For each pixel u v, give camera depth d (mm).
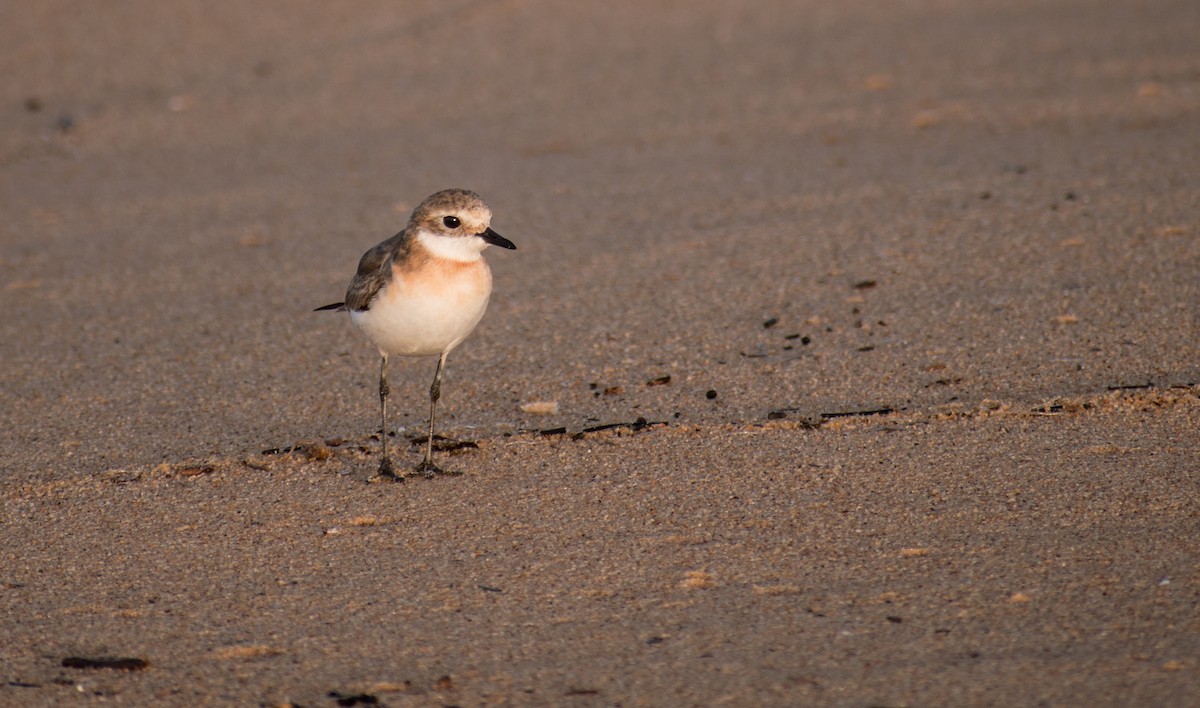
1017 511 8297
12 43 27484
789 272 13625
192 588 7742
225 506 8977
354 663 6812
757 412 10320
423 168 19062
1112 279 12500
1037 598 7164
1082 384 10359
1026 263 13203
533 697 6410
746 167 18062
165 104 23844
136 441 10305
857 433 9734
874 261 13727
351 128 21719
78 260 15688
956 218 14922
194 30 28219
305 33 27844
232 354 12297
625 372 11367
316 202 17703
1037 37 24656
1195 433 9359
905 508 8445
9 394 11422
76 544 8406
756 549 7961
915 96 21234
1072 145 17703
